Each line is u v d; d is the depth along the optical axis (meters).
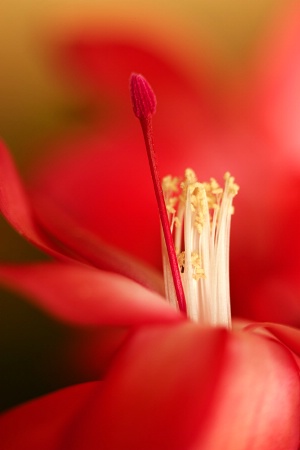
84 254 0.12
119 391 0.11
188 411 0.10
